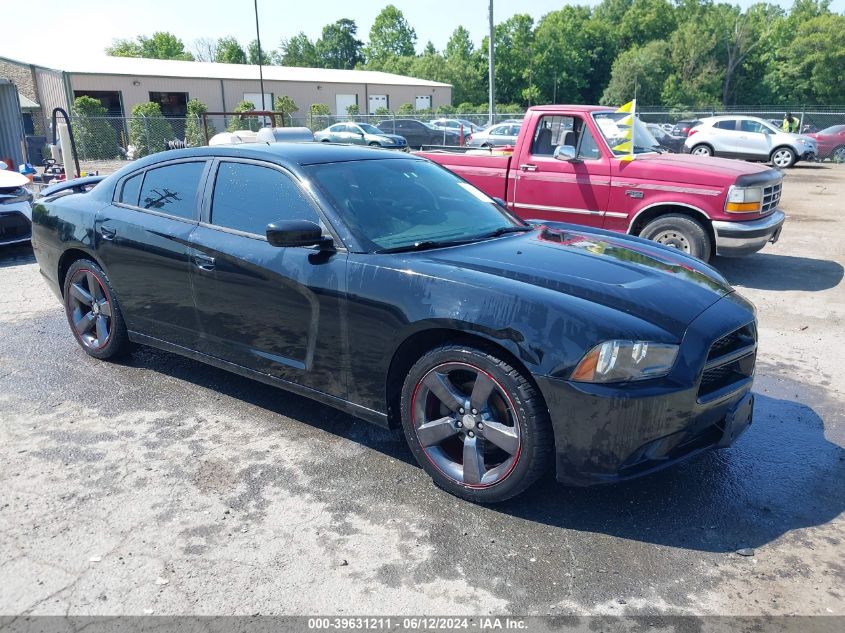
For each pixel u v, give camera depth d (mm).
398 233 3523
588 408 2695
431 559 2725
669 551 2795
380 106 43656
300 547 2789
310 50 102812
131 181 4473
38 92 33062
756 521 3025
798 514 3088
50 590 2521
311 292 3379
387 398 3293
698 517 3047
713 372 3045
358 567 2672
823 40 65625
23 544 2785
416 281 3084
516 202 8164
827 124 30344
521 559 2730
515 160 8086
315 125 33031
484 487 3008
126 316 4473
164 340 4277
